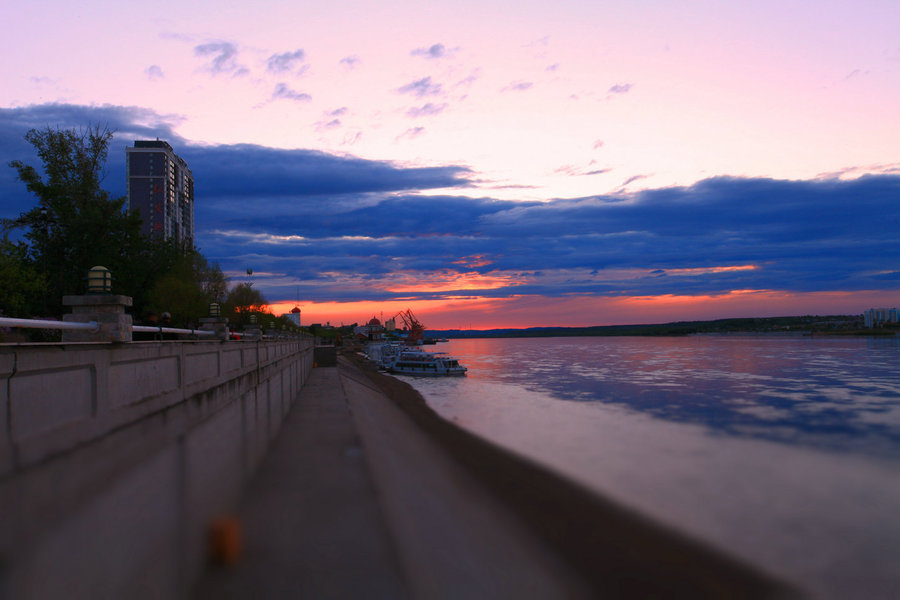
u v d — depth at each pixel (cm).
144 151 18412
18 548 270
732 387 6631
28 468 287
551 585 988
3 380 752
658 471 2502
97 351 998
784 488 2234
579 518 1609
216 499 602
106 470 354
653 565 1287
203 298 4638
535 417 4328
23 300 2906
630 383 7256
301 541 650
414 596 583
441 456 2484
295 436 1677
